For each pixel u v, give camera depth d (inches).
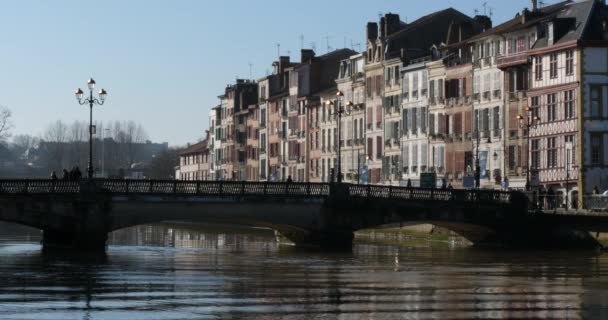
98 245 3344.0
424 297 1923.0
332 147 6348.4
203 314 1663.4
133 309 1715.1
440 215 3848.4
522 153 4687.5
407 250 3619.6
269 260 2962.6
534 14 4793.3
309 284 2172.7
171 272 2453.2
